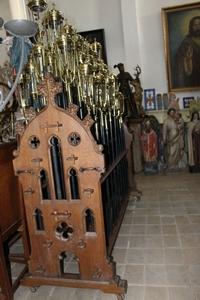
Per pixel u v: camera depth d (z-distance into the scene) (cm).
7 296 156
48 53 172
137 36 476
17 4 162
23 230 176
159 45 480
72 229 163
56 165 160
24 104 169
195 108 455
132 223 256
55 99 156
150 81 489
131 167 315
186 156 450
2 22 140
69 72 177
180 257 193
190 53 470
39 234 166
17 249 230
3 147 167
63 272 170
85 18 496
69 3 496
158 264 187
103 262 159
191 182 380
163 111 473
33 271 170
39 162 159
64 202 160
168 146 450
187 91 479
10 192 174
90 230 165
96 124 192
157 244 214
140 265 188
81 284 161
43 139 157
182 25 466
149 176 433
